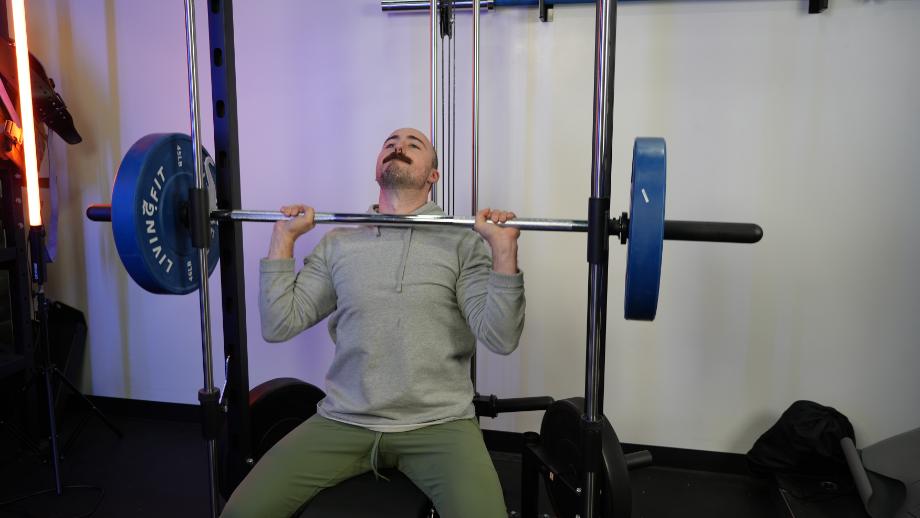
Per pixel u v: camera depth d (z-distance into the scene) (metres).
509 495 2.03
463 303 1.44
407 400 1.38
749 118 2.02
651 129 2.07
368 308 1.41
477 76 1.79
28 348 2.22
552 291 2.20
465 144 2.18
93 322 2.56
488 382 2.29
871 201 1.98
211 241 1.51
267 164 2.33
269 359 2.43
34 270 2.00
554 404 1.50
